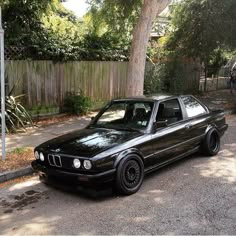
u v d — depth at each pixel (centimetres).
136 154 569
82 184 529
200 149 757
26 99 1152
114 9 1354
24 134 966
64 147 563
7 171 656
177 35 1755
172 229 441
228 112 1405
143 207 509
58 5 1420
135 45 987
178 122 684
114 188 548
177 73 1731
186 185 595
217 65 2148
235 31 1586
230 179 623
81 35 1385
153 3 961
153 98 675
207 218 469
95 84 1385
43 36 1217
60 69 1244
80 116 1240
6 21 1166
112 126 650
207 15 1608
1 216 498
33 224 471
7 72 1088
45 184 618
